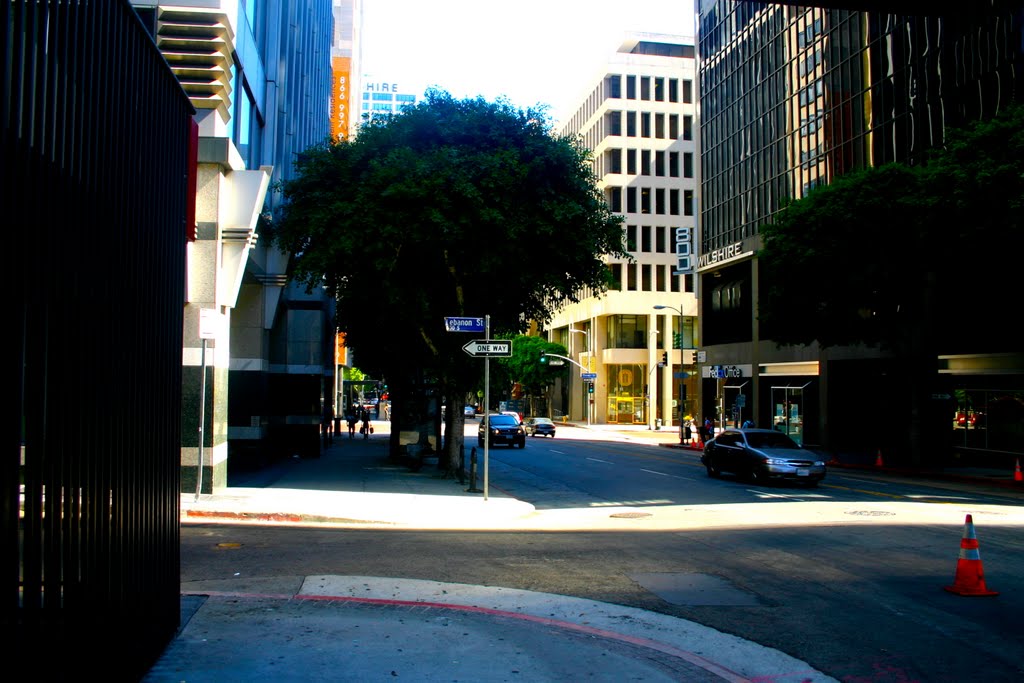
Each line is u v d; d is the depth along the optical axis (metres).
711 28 55.41
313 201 19.83
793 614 7.75
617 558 10.52
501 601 8.04
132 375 5.15
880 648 6.68
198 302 15.22
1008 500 18.64
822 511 15.89
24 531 3.71
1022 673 6.05
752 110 49.41
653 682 5.67
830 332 29.91
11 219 3.49
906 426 31.61
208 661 5.66
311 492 16.67
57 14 3.96
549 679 5.65
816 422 40.69
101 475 4.57
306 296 28.19
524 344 79.12
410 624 6.93
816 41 42.22
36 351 3.78
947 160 22.83
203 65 15.86
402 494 17.11
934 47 32.91
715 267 52.94
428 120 19.92
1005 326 28.05
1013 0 28.30
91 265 4.43
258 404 22.95
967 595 8.44
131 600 5.11
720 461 24.05
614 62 77.31
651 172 77.06
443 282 21.69
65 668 4.09
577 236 19.70
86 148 4.35
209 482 15.33
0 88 3.37
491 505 15.68
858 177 27.03
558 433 64.94
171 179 6.12
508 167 18.73
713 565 10.10
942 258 25.69
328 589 8.23
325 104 46.25
